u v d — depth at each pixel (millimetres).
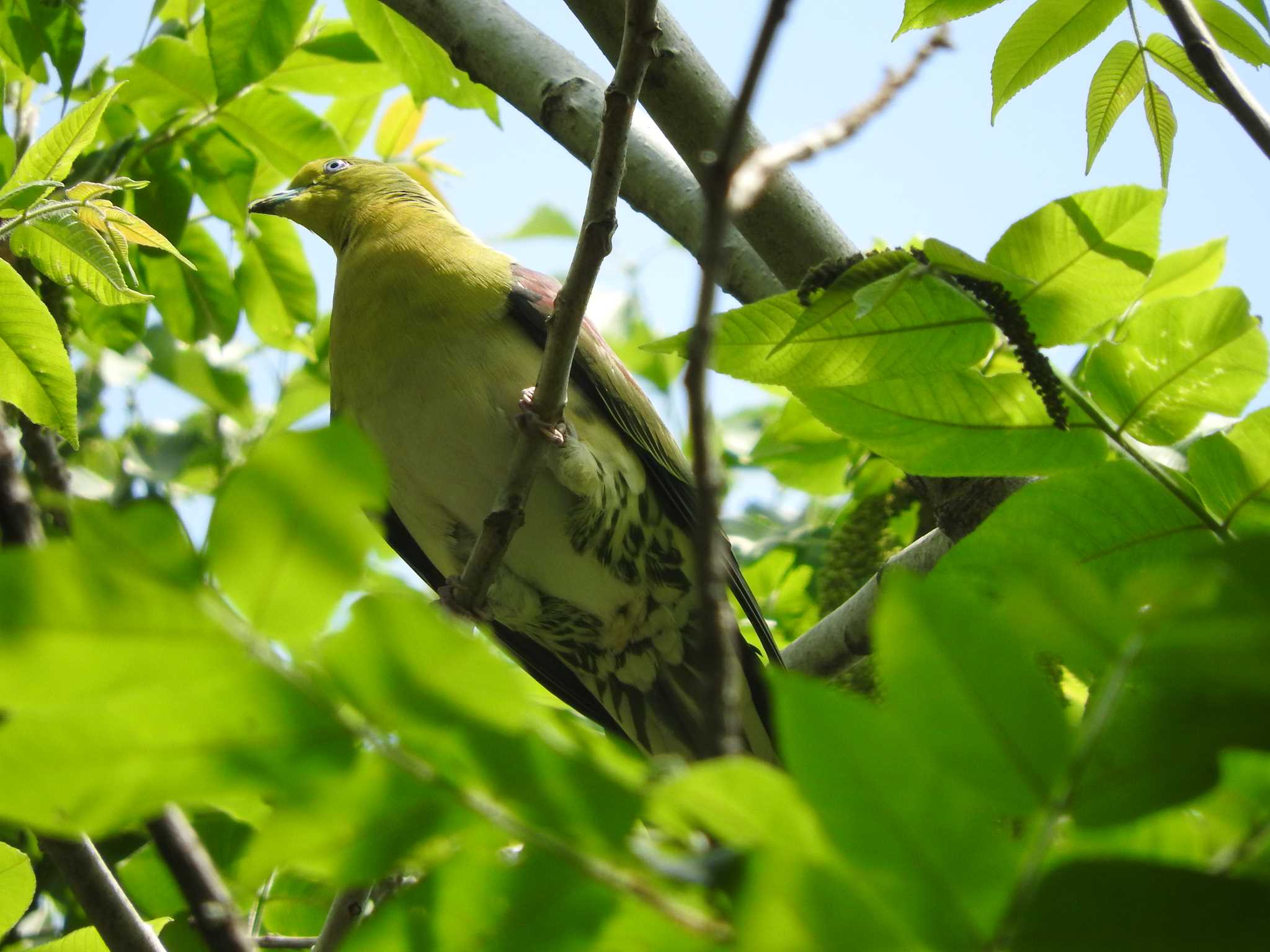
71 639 2418
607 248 5824
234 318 9844
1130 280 5648
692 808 2730
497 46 8195
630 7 5207
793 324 5742
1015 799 2699
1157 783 2775
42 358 6438
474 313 8609
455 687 2615
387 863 2787
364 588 2879
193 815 7199
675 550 8938
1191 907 2594
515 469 6684
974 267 5371
